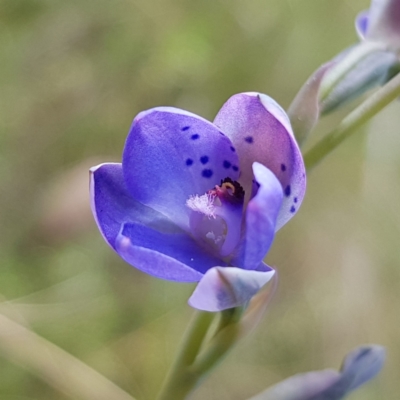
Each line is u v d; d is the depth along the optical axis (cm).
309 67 56
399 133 52
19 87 55
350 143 54
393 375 48
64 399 43
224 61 55
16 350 41
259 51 56
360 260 51
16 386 42
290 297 50
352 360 31
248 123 29
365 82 30
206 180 29
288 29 57
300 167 28
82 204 47
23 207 49
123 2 57
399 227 51
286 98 56
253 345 48
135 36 56
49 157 52
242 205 29
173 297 46
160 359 45
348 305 50
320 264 51
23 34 56
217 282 28
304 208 53
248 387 47
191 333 30
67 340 45
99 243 47
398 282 51
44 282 46
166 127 29
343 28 57
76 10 57
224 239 29
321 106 30
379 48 30
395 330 49
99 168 29
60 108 54
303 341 49
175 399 30
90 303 45
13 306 44
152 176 29
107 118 54
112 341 45
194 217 29
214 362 30
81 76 55
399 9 30
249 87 55
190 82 54
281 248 51
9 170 51
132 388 44
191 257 29
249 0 56
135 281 46
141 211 29
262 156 29
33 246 47
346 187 53
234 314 29
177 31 55
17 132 53
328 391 31
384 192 52
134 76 55
